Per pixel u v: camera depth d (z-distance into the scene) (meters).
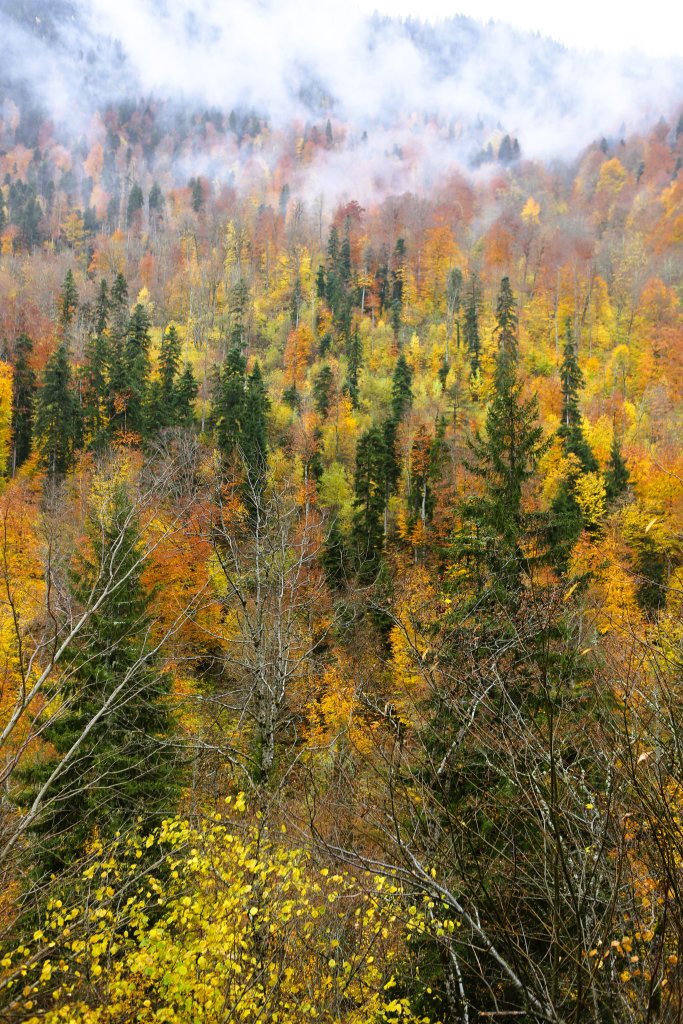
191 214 140.75
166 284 107.19
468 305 94.31
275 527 11.42
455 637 6.36
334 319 95.62
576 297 96.81
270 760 9.29
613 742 4.32
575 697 5.36
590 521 31.27
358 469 43.41
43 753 12.28
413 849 5.57
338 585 21.09
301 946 6.83
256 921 6.23
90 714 11.02
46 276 97.06
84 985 6.48
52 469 43.41
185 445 12.87
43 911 7.75
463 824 4.82
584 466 43.31
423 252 116.69
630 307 95.12
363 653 15.18
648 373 75.56
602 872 4.34
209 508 10.83
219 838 7.04
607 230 137.25
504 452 15.34
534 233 128.62
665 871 3.55
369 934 6.82
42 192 168.50
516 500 14.54
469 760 5.54
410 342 90.00
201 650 14.70
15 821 6.73
